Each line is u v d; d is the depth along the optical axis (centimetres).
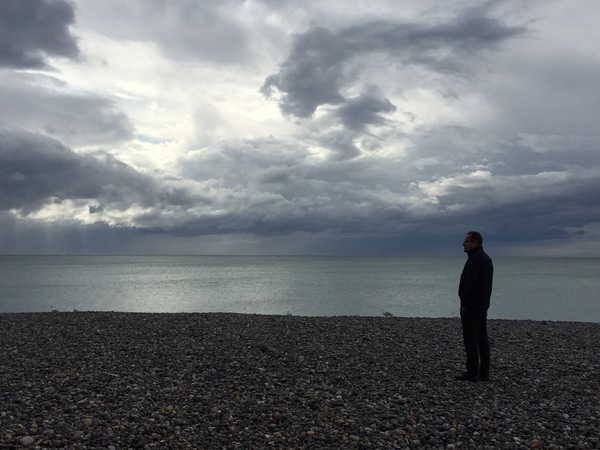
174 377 1070
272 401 911
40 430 738
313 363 1211
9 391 942
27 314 2078
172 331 1617
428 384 1043
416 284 6731
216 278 8394
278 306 3838
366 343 1462
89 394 930
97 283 6831
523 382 1063
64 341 1458
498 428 780
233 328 1686
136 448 693
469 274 1047
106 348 1356
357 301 4234
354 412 854
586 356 1330
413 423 802
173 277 8762
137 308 3691
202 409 860
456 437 746
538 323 1970
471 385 1036
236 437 743
